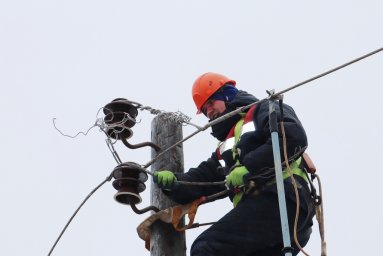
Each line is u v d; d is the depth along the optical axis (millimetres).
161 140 14953
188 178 13891
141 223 14047
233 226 12352
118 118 14484
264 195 12508
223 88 14250
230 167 13336
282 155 12383
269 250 12492
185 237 14125
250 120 13062
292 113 12789
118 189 13859
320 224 12703
